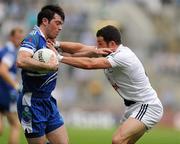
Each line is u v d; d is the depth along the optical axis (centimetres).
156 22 11181
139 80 2620
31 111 2433
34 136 2452
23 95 2448
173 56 10412
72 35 10012
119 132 2570
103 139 5341
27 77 2419
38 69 2300
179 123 8781
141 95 2623
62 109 8681
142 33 10775
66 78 9156
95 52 2745
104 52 2600
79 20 10294
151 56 10250
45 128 2488
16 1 9950
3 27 9550
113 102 9006
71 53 2783
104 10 10800
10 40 3844
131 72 2600
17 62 2316
